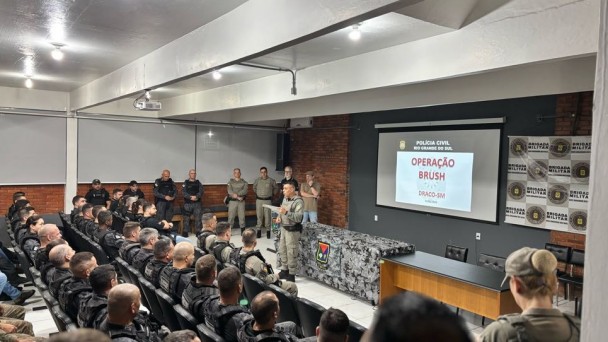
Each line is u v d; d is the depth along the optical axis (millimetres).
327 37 4059
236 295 2492
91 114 8602
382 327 588
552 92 4613
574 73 4457
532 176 5844
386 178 8062
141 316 2791
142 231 4098
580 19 2803
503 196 6219
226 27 3396
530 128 5914
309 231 5840
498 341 1383
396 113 7930
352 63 4824
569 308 4949
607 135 949
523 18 3131
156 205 8883
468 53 3564
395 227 7938
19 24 3746
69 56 4973
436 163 7109
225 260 4152
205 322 2592
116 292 2182
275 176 11047
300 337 3248
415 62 4098
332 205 9383
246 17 3162
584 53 2787
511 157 6090
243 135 10539
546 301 1441
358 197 8797
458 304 4074
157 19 3561
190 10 3342
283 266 5887
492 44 3355
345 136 9039
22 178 8000
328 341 2029
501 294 3682
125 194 8422
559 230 5574
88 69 5770
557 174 5582
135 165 9156
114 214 7051
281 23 2822
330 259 5449
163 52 4441
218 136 10188
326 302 5043
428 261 4551
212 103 7504
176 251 3293
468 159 6637
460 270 4207
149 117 9258
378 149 8250
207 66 3652
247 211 10281
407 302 600
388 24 3613
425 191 7305
